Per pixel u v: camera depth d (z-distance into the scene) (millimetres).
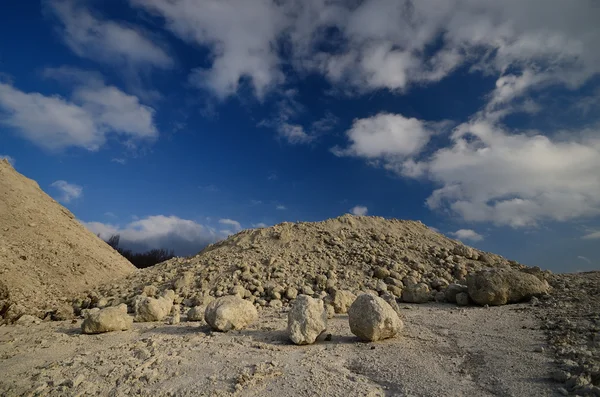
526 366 6020
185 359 6898
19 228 18094
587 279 13734
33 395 5672
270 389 5566
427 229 22234
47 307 13633
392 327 7965
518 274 12172
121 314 9727
